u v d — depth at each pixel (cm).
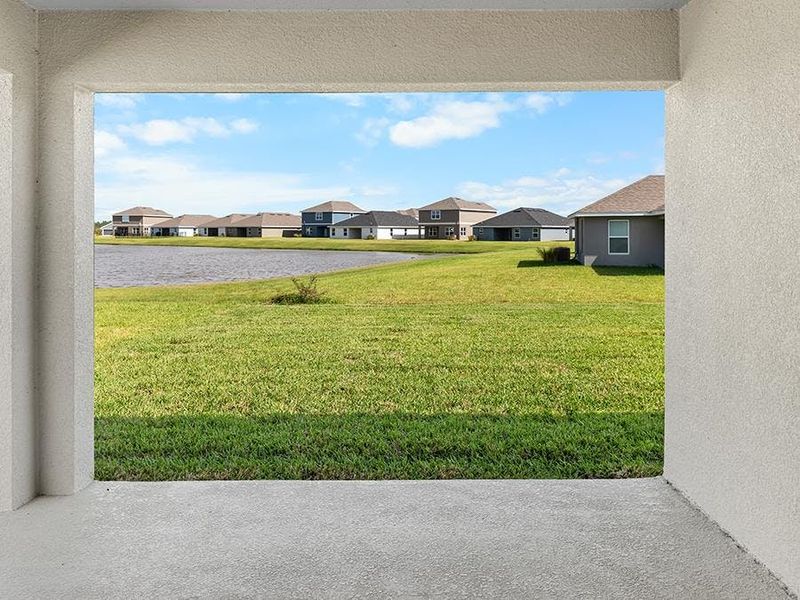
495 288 997
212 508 391
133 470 492
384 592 286
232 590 288
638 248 1021
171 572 306
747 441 325
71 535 348
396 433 601
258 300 976
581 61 394
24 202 383
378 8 386
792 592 285
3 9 357
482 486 430
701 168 373
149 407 700
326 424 637
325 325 960
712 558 319
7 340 376
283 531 355
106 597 282
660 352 842
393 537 347
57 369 403
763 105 305
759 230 310
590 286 1003
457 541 341
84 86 402
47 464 408
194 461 520
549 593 285
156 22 390
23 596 283
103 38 391
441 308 995
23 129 380
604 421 636
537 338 891
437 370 799
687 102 390
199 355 846
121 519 371
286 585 293
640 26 395
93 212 427
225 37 391
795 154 279
